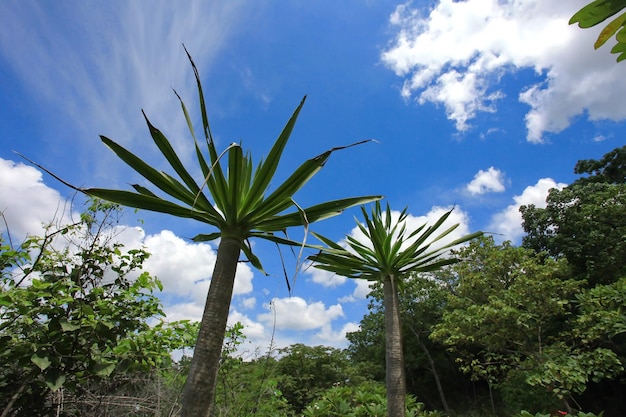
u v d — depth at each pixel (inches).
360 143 94.9
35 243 101.7
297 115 92.9
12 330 92.0
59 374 85.9
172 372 139.8
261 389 184.4
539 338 315.0
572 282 311.9
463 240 165.5
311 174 98.1
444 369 800.9
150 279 114.7
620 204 432.5
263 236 101.9
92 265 109.9
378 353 806.5
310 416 246.7
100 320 94.9
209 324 84.7
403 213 189.9
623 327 213.0
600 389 574.2
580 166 671.1
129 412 114.3
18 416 88.6
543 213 580.4
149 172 91.8
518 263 362.6
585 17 35.6
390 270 174.7
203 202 93.0
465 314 350.0
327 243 169.8
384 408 238.5
